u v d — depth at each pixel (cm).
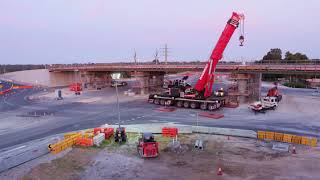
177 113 5084
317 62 6059
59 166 2661
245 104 5878
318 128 3953
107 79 10269
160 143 3291
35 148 3112
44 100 7050
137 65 8344
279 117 4659
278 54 14900
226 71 6156
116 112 5306
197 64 7569
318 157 2795
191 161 2739
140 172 2503
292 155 2862
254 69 5734
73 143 3262
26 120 4731
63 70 10575
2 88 9875
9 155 2939
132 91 8331
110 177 2412
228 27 5097
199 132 3738
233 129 3691
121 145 3241
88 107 5922
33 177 2427
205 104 5294
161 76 8662
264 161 2709
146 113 5144
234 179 2327
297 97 6975
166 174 2450
